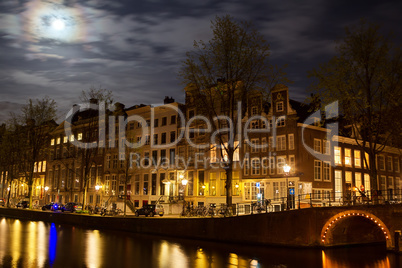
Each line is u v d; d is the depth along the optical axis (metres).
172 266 20.05
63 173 71.88
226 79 31.75
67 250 24.16
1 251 23.27
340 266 20.89
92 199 64.31
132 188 57.94
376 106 28.73
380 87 28.73
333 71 29.69
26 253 22.73
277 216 27.25
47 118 57.41
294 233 26.73
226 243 28.69
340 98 29.41
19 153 59.66
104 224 38.25
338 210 26.70
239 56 31.44
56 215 45.50
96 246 26.11
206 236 30.08
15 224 42.00
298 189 39.50
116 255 22.86
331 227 27.02
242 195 44.47
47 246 25.62
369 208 26.69
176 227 32.03
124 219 36.25
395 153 52.53
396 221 26.09
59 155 73.19
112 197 60.00
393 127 28.88
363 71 29.11
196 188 49.72
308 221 26.73
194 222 30.98
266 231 27.52
